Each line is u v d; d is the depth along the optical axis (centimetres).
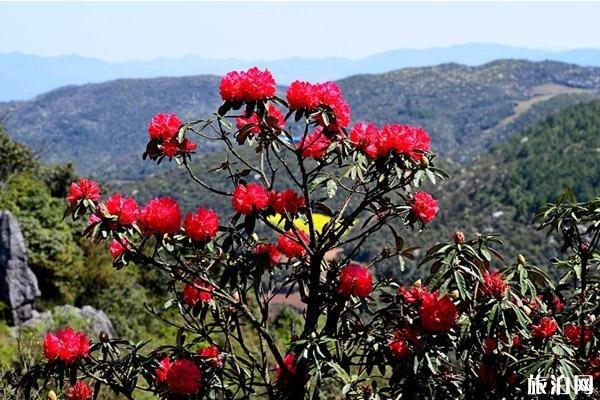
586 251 290
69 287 1195
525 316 245
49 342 279
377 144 263
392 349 282
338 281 283
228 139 290
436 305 255
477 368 281
